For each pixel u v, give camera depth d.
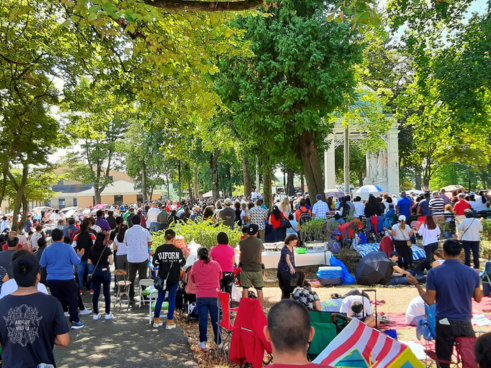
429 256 12.95
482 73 15.15
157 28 8.22
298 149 20.91
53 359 3.76
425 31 18.02
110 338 8.02
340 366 4.27
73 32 10.82
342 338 4.57
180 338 8.02
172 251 8.69
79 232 12.34
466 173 63.44
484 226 16.25
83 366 6.63
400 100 21.55
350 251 14.33
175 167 47.62
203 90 9.20
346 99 20.16
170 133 10.94
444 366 4.96
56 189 75.94
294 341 2.35
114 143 53.97
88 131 15.16
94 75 12.00
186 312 9.95
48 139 13.56
